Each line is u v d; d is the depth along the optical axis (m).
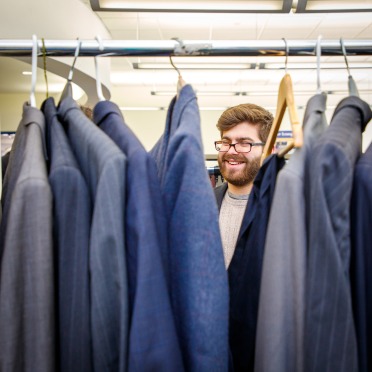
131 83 5.95
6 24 2.47
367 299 0.51
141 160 0.50
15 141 0.66
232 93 6.44
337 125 0.53
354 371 0.47
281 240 0.52
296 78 5.55
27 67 4.19
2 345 0.48
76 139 0.57
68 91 0.64
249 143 1.11
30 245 0.49
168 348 0.47
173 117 0.62
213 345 0.51
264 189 0.70
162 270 0.49
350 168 0.49
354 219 0.52
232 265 0.78
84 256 0.51
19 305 0.49
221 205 1.21
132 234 0.49
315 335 0.48
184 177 0.53
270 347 0.52
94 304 0.49
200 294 0.51
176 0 1.90
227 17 3.63
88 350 0.51
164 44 0.62
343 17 3.63
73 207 0.51
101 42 0.62
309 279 0.49
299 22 3.75
